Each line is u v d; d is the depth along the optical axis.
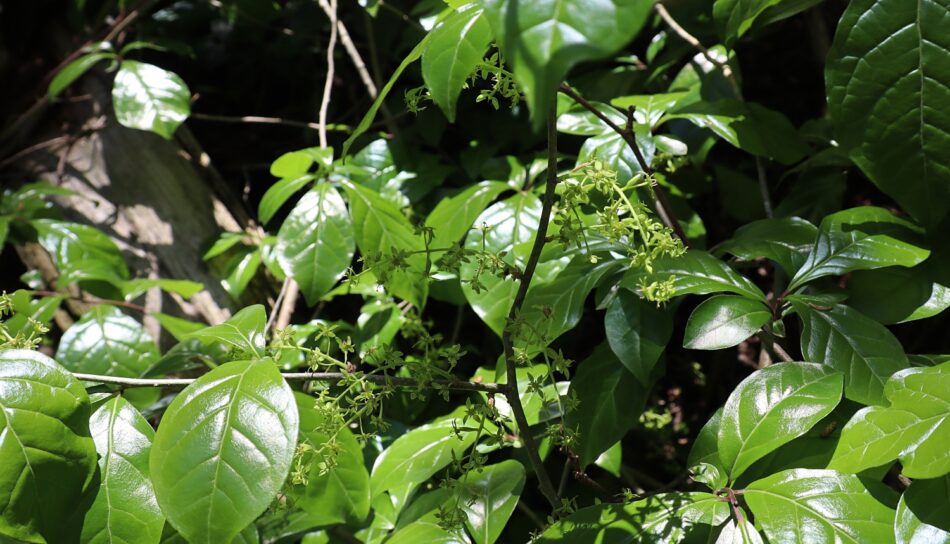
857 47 0.96
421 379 0.90
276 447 0.83
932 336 1.20
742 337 0.91
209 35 1.83
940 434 0.83
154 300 1.45
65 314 1.54
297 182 1.20
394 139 1.36
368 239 1.14
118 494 0.86
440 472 1.08
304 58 1.73
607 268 0.97
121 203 1.55
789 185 1.27
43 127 1.68
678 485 1.13
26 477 0.84
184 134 1.62
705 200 1.37
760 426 0.88
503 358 1.06
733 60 1.17
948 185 0.96
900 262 0.94
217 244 1.44
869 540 0.83
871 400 0.90
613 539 0.88
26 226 1.46
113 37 1.73
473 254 0.88
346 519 0.97
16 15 1.80
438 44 0.84
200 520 0.82
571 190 0.86
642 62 1.37
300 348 0.91
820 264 0.96
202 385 0.85
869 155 0.97
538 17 0.65
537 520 1.10
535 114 0.62
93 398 0.91
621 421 0.97
